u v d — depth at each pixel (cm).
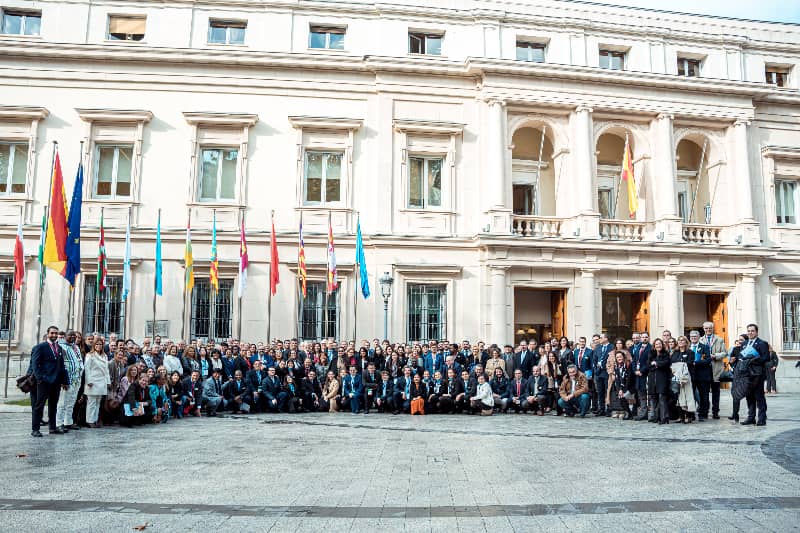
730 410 1681
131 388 1309
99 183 2220
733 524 602
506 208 2244
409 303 2253
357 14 2334
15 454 959
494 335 2194
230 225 2209
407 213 2270
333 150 2295
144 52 2208
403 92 2303
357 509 653
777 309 2461
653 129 2438
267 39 2292
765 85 2467
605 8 2456
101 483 765
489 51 2347
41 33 2223
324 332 2219
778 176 2569
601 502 685
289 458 945
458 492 729
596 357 1662
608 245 2281
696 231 2433
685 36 2489
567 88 2342
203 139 2244
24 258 2117
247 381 1644
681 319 2350
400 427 1340
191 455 963
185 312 2142
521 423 1424
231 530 580
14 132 2181
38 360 1141
